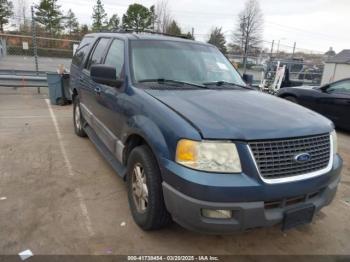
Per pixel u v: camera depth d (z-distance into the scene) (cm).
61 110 854
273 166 249
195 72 390
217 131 245
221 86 381
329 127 296
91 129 526
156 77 362
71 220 324
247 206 241
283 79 1382
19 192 376
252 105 308
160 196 282
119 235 305
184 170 245
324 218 364
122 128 345
